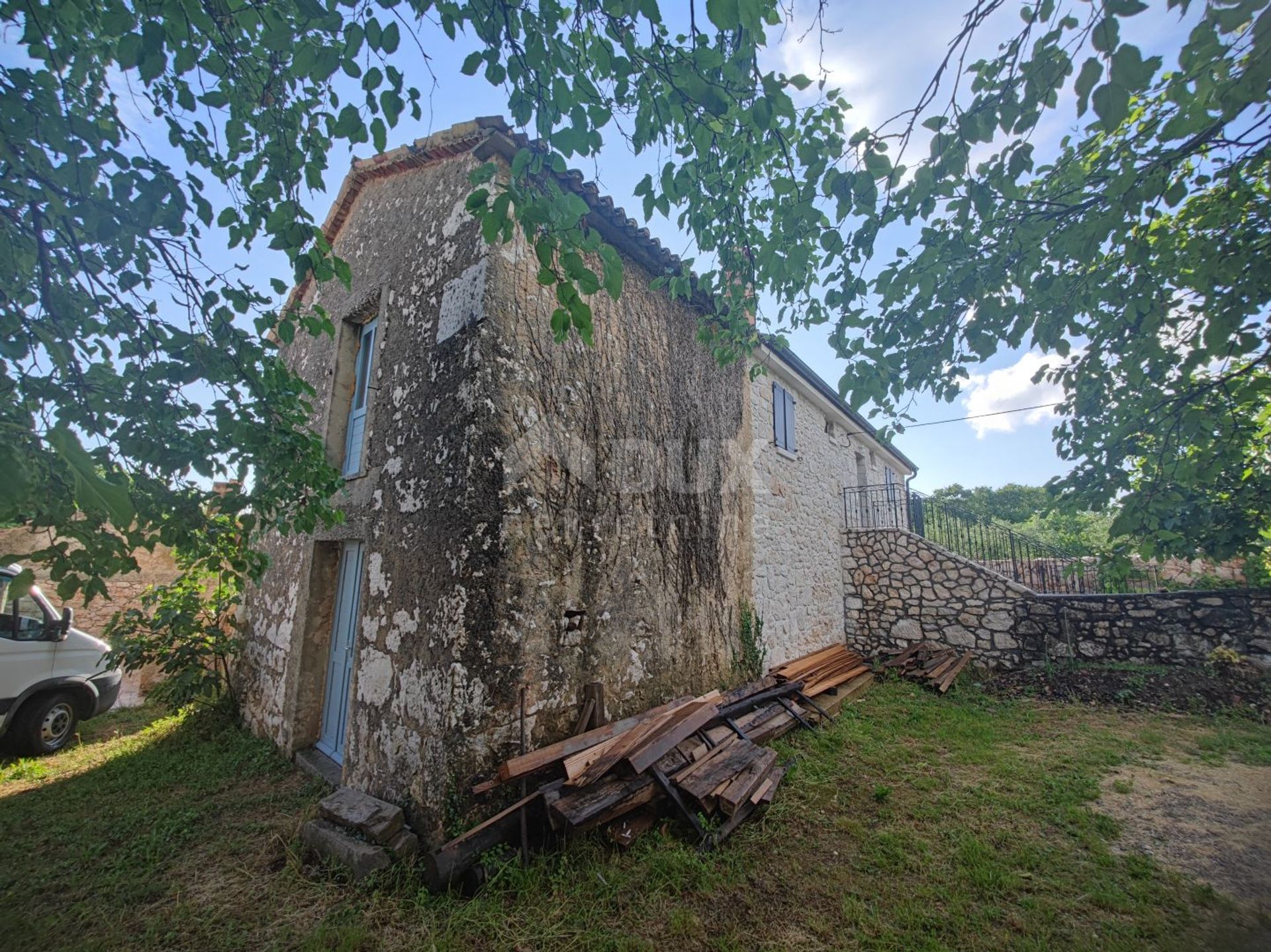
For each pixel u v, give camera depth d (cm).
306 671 490
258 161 251
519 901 286
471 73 208
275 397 306
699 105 226
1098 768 470
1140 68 163
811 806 401
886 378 309
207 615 641
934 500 1083
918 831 367
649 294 534
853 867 326
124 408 247
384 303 493
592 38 205
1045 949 257
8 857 346
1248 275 254
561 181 416
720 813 368
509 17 196
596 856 321
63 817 395
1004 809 395
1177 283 284
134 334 256
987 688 754
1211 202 298
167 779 458
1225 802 401
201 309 274
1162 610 714
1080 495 377
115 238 224
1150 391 338
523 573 360
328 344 584
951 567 892
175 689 597
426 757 325
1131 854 336
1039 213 267
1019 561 980
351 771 383
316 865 319
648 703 453
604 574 427
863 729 576
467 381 363
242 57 237
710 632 554
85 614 800
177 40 193
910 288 275
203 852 345
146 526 272
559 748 347
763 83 202
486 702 329
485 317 368
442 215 449
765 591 685
